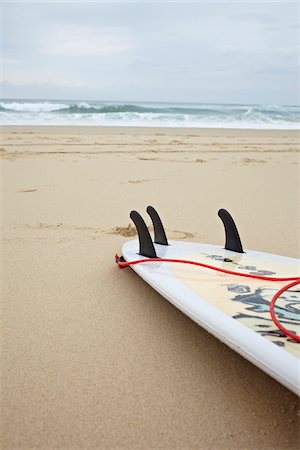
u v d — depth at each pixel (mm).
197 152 9984
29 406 1800
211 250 3252
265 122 23188
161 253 3146
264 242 4066
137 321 2512
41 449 1592
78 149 9922
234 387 1932
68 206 5156
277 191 6301
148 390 1904
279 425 1714
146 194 5891
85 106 25922
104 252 3650
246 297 2330
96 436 1652
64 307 2668
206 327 2051
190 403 1828
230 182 6824
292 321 2023
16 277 3105
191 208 5227
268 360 1685
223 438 1650
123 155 9211
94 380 1968
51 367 2061
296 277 2650
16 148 9820
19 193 5797
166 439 1644
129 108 27250
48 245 3803
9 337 2318
